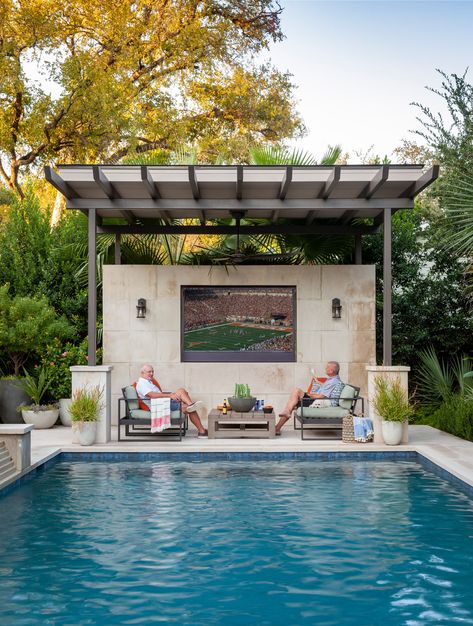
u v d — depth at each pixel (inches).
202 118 966.4
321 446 359.6
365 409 455.8
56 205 811.4
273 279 463.2
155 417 369.1
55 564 190.5
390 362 381.1
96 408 368.8
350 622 151.8
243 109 964.6
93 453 354.0
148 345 462.0
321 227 457.1
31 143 833.5
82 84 794.2
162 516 240.4
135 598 166.2
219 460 351.9
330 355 461.4
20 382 470.6
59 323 490.3
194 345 466.3
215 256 500.1
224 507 252.5
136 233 455.2
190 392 460.8
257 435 394.6
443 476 307.6
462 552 200.1
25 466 303.6
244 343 466.0
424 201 519.8
